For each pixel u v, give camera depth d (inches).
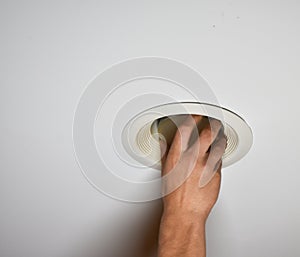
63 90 25.8
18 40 23.8
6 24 23.2
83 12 22.5
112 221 34.5
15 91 26.2
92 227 35.3
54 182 32.0
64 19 22.8
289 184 31.3
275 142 28.2
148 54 23.6
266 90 25.0
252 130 27.3
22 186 32.5
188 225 24.5
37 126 28.1
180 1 21.8
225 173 30.6
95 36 23.2
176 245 23.9
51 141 29.0
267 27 22.4
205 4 21.8
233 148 27.9
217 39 22.9
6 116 27.7
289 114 26.2
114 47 23.5
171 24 22.5
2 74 25.4
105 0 22.0
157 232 34.6
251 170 30.3
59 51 24.0
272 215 33.9
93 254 37.6
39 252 38.1
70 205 33.7
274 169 30.2
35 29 23.3
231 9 21.9
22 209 34.4
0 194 33.3
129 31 22.9
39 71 25.1
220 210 33.5
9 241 37.4
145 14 22.2
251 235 35.5
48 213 34.6
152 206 32.6
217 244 36.3
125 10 22.2
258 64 23.8
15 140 29.1
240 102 25.4
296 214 33.6
